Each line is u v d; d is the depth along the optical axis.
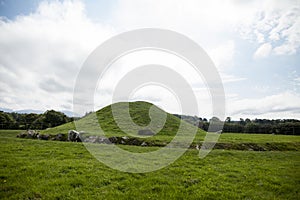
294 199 12.51
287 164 21.86
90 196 11.96
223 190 13.55
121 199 11.68
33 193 12.10
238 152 28.02
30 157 20.34
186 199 11.95
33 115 78.81
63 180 14.09
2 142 29.97
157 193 12.75
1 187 12.74
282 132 70.50
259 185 14.63
